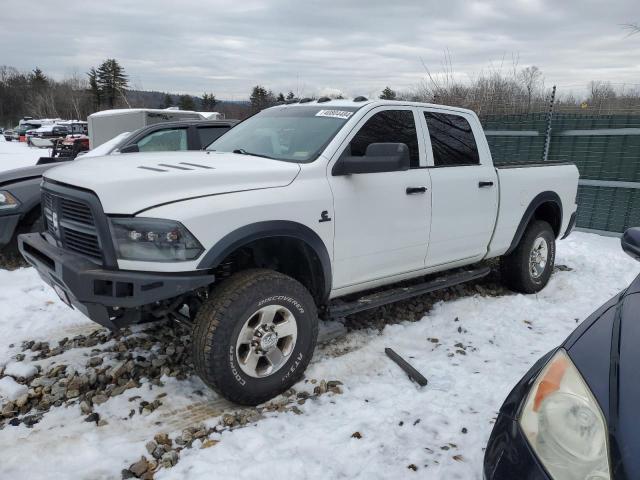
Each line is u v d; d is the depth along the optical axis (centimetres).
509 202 495
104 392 330
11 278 564
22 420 302
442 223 431
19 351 390
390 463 264
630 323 192
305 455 270
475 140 480
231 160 351
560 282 586
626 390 160
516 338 427
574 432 159
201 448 276
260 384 312
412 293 432
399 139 408
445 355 391
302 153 368
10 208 593
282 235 321
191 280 283
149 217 280
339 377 354
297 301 324
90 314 295
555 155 934
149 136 702
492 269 606
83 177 305
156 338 405
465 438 285
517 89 1231
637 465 140
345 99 433
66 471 258
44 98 8238
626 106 939
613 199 862
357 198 364
